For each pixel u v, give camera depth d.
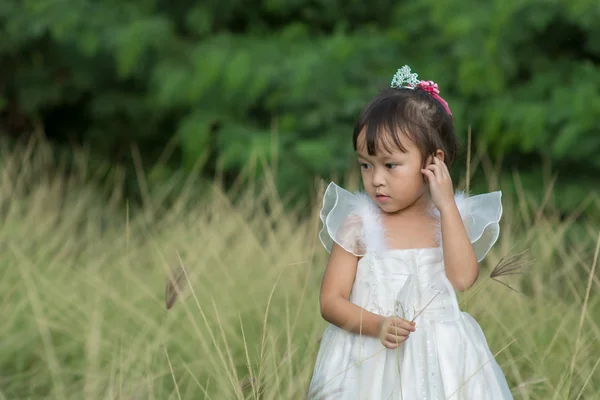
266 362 4.48
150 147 12.92
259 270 6.86
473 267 3.42
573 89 9.58
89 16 10.80
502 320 5.52
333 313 3.47
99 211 9.89
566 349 5.13
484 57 9.49
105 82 12.28
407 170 3.42
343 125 10.00
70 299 6.30
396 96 3.48
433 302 3.44
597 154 9.46
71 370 5.44
